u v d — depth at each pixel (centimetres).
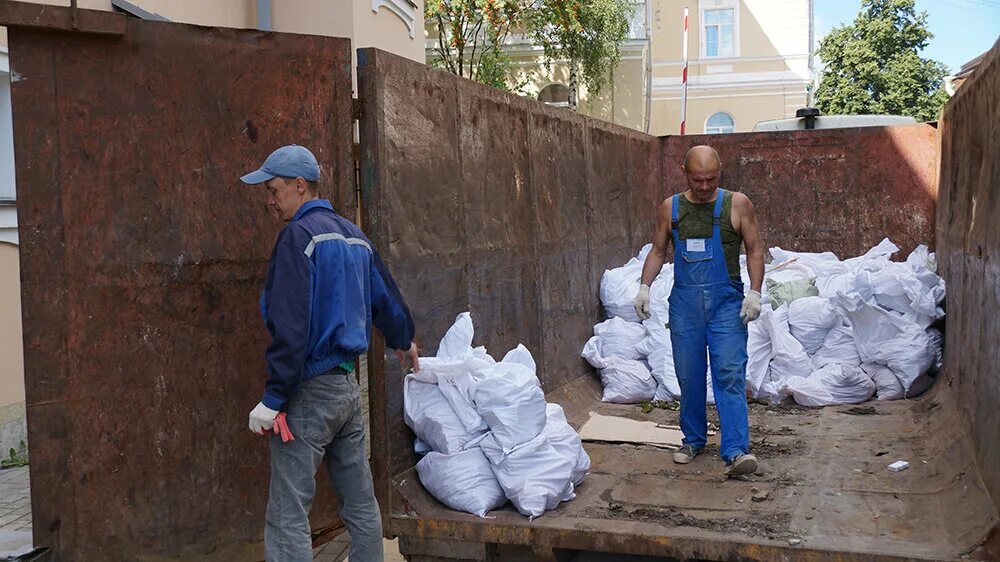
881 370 617
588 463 426
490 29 1822
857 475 433
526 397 390
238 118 368
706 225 464
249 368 375
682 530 352
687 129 3025
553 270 598
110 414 352
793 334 646
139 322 355
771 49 2944
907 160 830
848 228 852
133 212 353
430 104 431
